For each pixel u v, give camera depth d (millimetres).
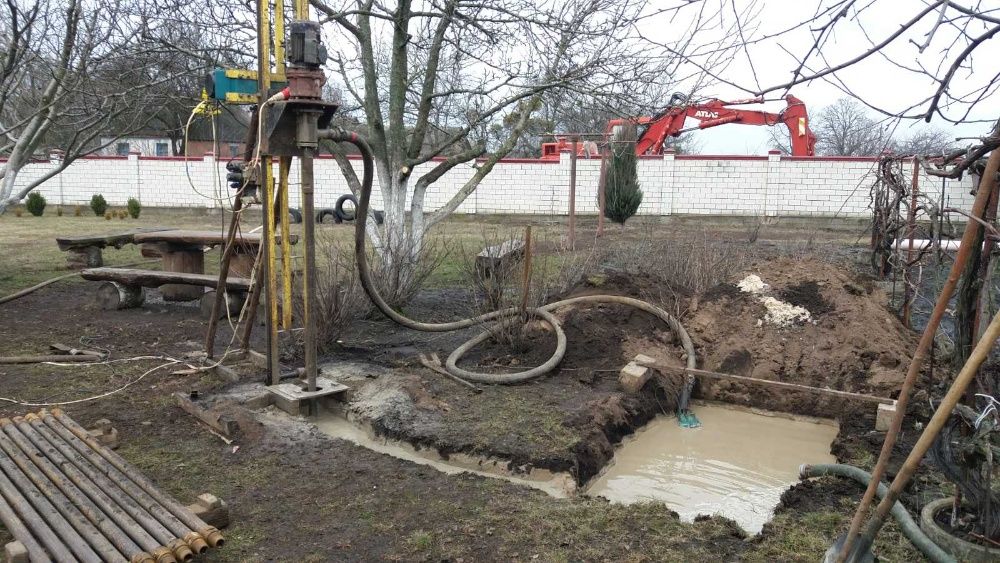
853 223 20938
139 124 9422
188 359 6652
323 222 21797
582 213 22594
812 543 3627
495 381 5996
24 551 3018
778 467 5172
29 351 6930
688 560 3434
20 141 8258
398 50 8828
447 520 3783
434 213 9414
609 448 5145
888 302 7672
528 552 3473
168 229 10773
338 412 5586
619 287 7805
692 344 6809
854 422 5602
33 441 4211
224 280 6195
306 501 3986
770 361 6520
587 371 6363
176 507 3484
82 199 25766
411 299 8836
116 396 5664
